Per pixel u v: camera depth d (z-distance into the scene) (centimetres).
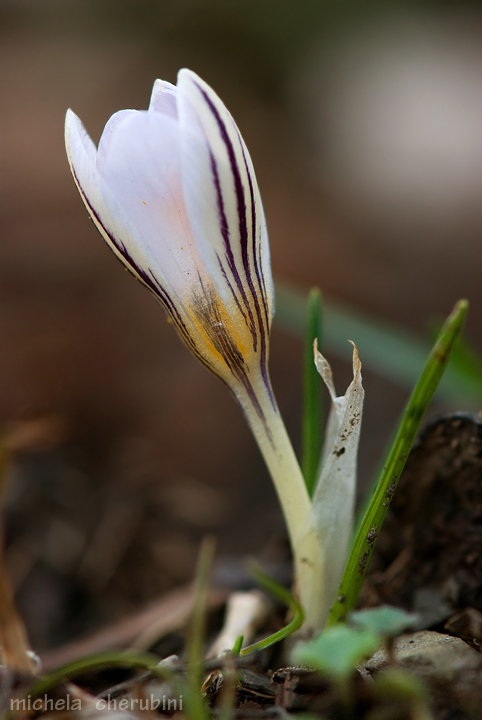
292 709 19
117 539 33
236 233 20
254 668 21
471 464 22
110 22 141
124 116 20
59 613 30
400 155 94
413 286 61
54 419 37
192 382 52
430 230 73
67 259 64
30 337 55
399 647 20
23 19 145
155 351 55
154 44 127
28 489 35
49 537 33
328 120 103
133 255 20
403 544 22
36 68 118
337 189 85
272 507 41
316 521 21
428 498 22
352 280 62
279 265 65
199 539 36
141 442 46
